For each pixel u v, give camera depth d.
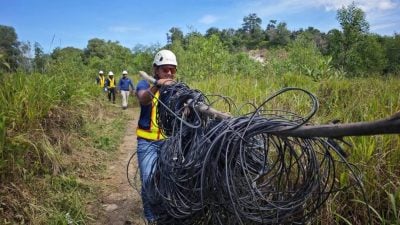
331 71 9.16
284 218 2.17
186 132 2.67
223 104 5.52
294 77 8.54
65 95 6.19
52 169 4.52
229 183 2.12
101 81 16.69
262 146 2.47
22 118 4.71
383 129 1.45
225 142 2.12
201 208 2.29
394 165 3.03
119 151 6.52
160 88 2.97
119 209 4.16
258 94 6.09
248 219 2.20
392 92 4.97
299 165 2.27
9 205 3.54
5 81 4.90
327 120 4.22
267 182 2.45
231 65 15.47
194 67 14.46
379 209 2.87
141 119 3.36
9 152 3.90
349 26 14.22
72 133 5.89
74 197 4.11
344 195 2.97
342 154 2.02
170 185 2.55
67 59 10.62
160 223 2.90
